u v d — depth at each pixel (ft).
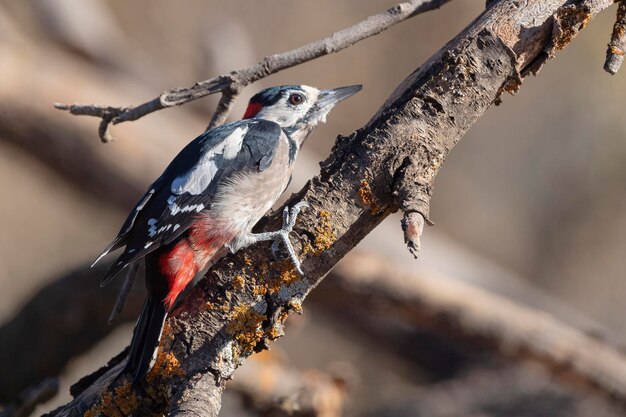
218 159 25.72
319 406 35.17
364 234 21.20
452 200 63.36
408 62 63.21
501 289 46.80
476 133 64.39
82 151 47.09
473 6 63.00
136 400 20.65
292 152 27.73
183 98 25.18
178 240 24.21
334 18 64.28
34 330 37.06
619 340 41.88
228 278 20.94
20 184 58.75
